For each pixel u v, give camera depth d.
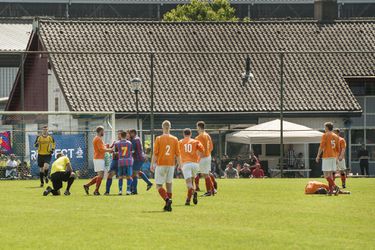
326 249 35.97
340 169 67.44
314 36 121.56
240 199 56.88
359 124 112.12
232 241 37.94
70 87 107.81
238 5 168.12
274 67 115.44
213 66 114.81
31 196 59.53
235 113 108.88
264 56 116.56
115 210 49.69
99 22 118.25
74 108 105.56
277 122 95.00
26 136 84.31
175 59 115.00
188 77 112.81
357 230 41.38
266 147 97.25
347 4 174.00
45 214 47.66
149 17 169.00
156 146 49.84
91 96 107.56
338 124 111.62
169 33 118.75
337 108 111.00
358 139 111.00
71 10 169.12
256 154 97.25
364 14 173.12
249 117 109.62
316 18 126.69
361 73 116.06
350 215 47.31
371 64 117.38
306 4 169.25
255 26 121.94
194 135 105.69
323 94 112.56
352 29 123.38
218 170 93.50
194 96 110.38
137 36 117.44
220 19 148.88
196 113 108.44
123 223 43.69
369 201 55.47
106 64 111.94
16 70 123.88
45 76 107.94
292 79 114.12
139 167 61.59
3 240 38.28
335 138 60.22
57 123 87.69
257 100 111.00
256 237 39.06
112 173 61.34
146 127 108.00
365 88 115.31
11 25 140.12
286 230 41.28
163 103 108.75
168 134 50.16
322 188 61.34
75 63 110.81
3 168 82.75
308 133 92.94
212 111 108.88
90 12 170.00
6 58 123.50
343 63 117.12
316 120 111.06
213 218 45.84
